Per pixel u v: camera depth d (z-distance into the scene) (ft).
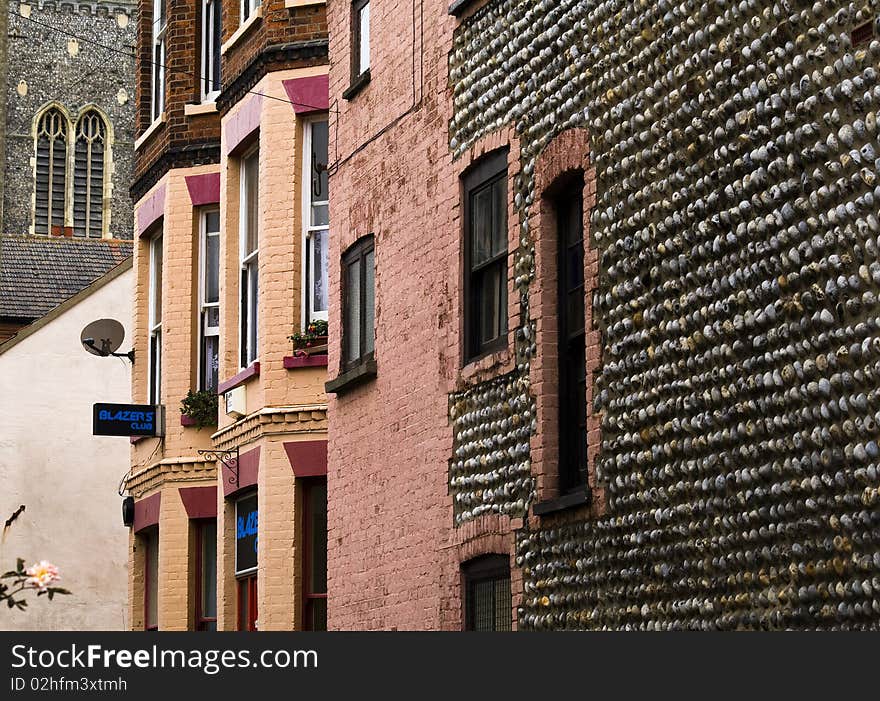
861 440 35.35
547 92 49.62
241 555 76.23
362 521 61.16
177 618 82.17
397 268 59.67
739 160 39.88
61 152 296.10
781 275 38.11
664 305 42.83
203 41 85.51
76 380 117.39
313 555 71.67
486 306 53.62
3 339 150.51
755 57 39.58
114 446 117.60
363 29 65.67
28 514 114.83
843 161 36.11
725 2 40.91
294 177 73.56
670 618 42.11
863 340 35.27
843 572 35.78
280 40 74.49
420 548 56.08
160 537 83.41
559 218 49.73
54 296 154.30
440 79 56.80
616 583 44.62
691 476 41.45
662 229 43.09
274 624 70.79
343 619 62.28
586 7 47.65
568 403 48.80
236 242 78.43
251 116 76.13
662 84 43.52
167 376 83.92
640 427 43.75
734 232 39.93
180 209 84.43
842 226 36.11
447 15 56.49
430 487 55.57
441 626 54.13
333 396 64.90
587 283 46.50
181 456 82.79
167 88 85.76
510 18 52.24
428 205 57.31
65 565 114.93
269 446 72.13
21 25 295.07
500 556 51.39
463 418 53.57
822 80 36.99
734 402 39.81
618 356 44.98
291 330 72.74
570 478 48.44
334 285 65.87
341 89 66.59
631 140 44.80
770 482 38.34
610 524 44.80
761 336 38.78
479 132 53.83
